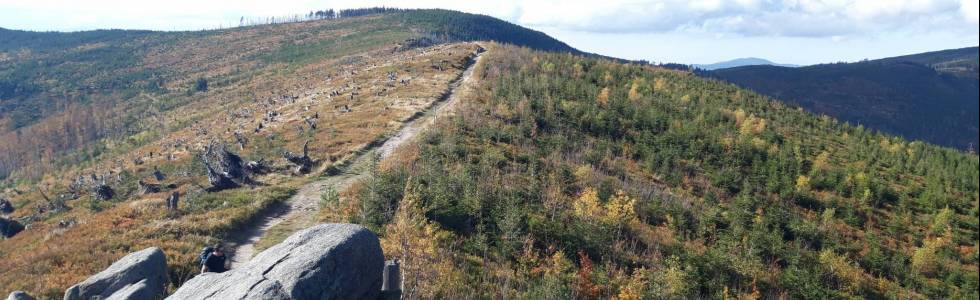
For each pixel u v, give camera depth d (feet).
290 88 411.34
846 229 163.32
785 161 204.13
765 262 125.59
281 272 46.37
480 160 151.43
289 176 143.13
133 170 174.50
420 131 187.52
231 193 124.36
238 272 48.47
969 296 128.36
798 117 310.04
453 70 330.54
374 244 55.57
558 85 266.98
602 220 120.47
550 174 149.28
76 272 75.56
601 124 213.66
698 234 133.80
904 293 125.70
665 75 364.79
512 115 208.95
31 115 624.59
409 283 77.25
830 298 112.88
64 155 404.98
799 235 146.30
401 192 112.57
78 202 141.49
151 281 61.31
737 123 259.60
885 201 193.67
